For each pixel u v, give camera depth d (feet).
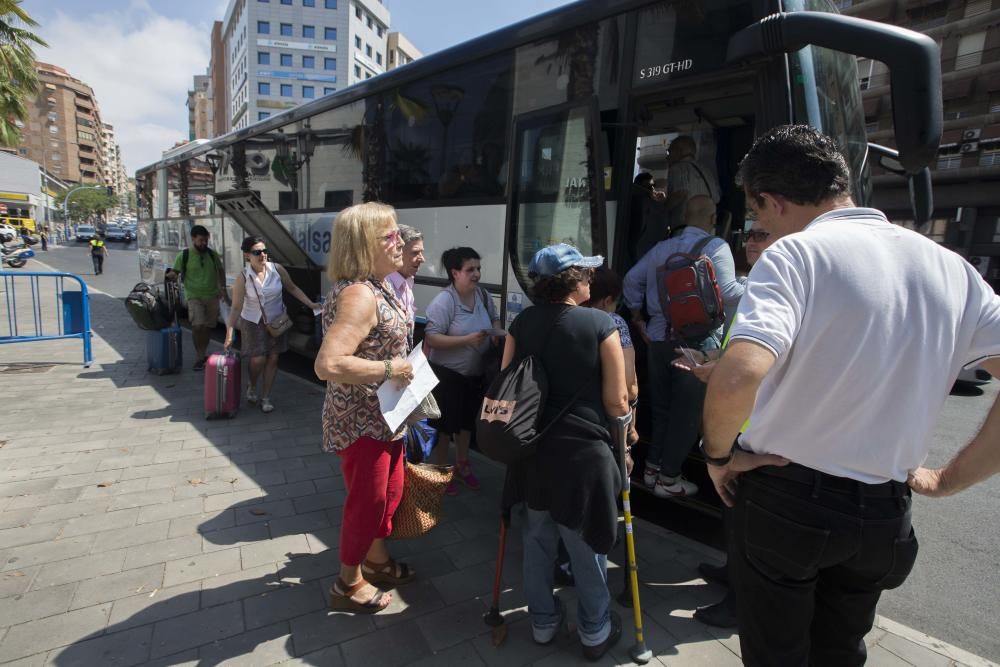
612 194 13.32
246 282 19.90
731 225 14.87
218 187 32.65
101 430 17.84
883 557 5.10
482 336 13.67
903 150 8.33
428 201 18.29
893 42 8.31
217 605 9.60
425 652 8.69
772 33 9.68
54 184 365.20
